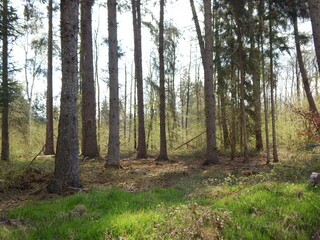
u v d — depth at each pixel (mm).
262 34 12539
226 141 17031
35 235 3686
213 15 13836
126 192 6164
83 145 14422
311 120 7422
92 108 14406
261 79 14391
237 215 4199
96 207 5066
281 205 4406
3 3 9664
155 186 7586
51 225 4082
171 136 23250
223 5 12672
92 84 14438
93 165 11727
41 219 4426
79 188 6609
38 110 30016
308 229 3721
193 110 27984
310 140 9055
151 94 22031
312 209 4160
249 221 3918
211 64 12781
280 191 5172
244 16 12609
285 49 12211
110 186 7512
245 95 15156
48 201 5598
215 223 3744
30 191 6730
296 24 14617
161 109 15305
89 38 14367
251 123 15570
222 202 4969
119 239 3482
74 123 6816
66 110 6711
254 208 4434
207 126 12797
